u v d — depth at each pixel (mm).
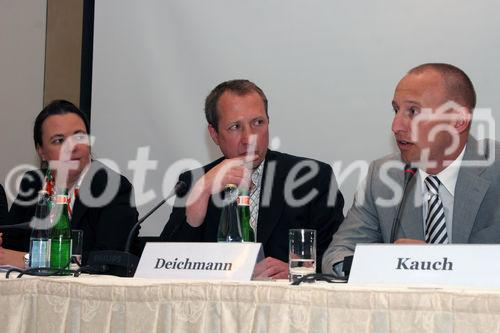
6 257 2914
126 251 2521
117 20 4352
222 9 4176
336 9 3957
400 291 1527
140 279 1983
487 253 1715
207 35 4199
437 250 1775
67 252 2518
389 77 3848
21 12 4738
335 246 2879
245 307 1676
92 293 1867
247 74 4109
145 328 1780
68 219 2658
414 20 3812
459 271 1726
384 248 1837
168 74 4250
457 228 2697
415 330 1499
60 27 4684
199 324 1716
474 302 1449
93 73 4375
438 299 1489
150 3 4301
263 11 4094
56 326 1901
